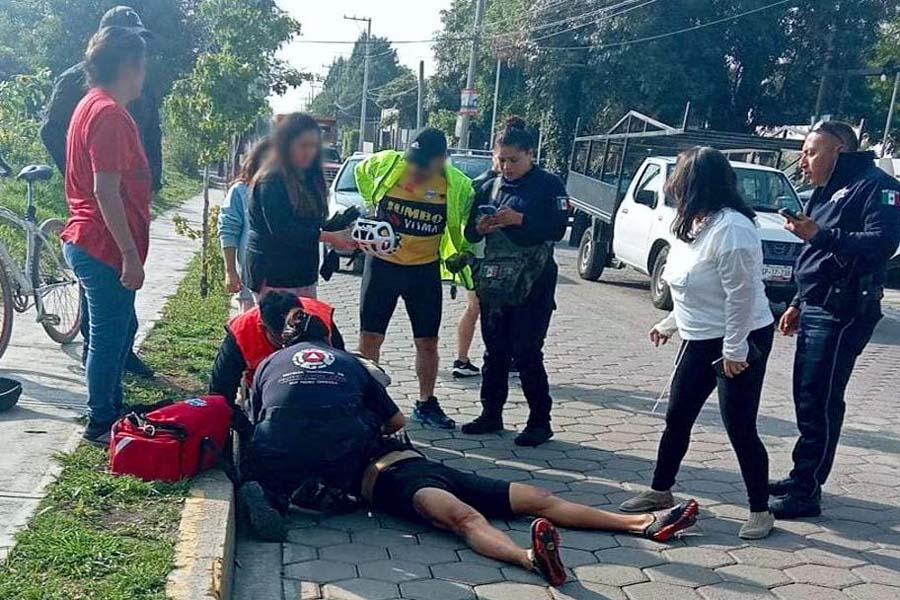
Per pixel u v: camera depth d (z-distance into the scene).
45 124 5.96
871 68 31.86
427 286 6.05
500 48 35.44
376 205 5.91
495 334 5.96
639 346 9.61
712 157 4.40
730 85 32.00
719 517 4.92
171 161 31.47
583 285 14.42
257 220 5.46
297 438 4.38
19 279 6.41
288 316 4.76
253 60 9.83
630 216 13.19
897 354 10.49
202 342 7.40
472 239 5.91
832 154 4.79
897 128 35.75
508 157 5.77
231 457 4.64
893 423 7.21
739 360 4.30
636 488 5.29
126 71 4.64
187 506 4.13
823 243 4.61
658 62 30.36
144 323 7.94
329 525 4.54
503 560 4.18
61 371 6.18
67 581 3.37
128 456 4.36
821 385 4.84
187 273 11.22
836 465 5.98
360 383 4.59
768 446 6.32
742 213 4.39
